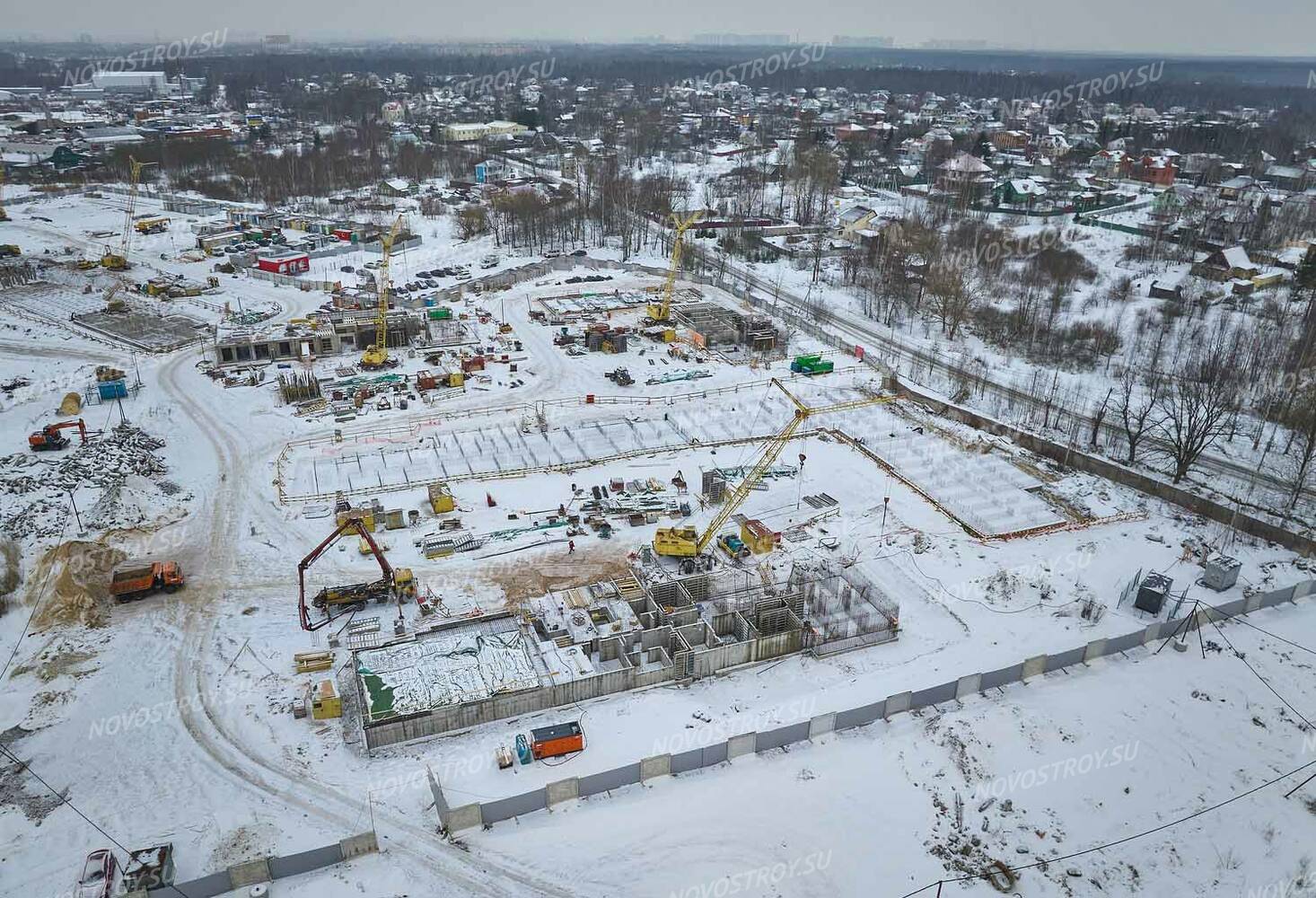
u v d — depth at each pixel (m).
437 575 68.94
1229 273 144.88
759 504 81.69
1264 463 91.56
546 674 57.00
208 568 69.06
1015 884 45.06
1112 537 77.25
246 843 45.00
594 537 75.06
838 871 44.94
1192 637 63.66
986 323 135.00
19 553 67.75
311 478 84.06
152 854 41.84
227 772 49.53
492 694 54.09
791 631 60.41
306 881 42.84
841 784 49.97
